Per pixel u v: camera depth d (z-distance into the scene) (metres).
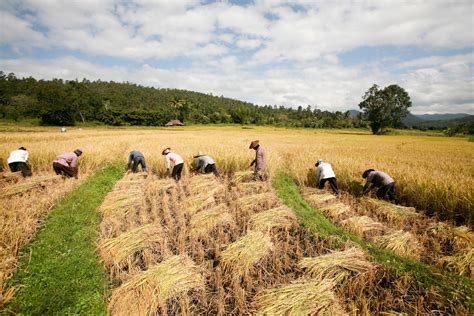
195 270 4.59
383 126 68.75
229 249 4.98
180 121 100.31
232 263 4.68
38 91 100.19
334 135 53.88
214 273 4.66
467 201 7.05
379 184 8.41
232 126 87.44
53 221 6.15
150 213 7.12
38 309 3.64
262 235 5.41
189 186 9.36
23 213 6.14
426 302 4.04
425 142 37.34
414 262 4.82
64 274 4.35
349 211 7.56
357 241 5.57
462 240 5.67
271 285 4.42
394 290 4.27
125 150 16.77
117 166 12.61
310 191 9.20
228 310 3.98
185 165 12.02
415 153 20.06
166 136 33.66
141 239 5.17
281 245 5.60
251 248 4.92
